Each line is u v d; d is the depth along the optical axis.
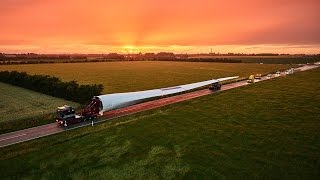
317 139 35.62
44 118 45.34
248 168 27.19
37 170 26.77
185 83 96.88
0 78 96.31
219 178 25.14
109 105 48.09
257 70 157.38
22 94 70.38
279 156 30.14
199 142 34.31
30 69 153.75
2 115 48.47
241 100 61.62
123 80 105.50
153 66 193.38
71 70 151.12
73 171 26.59
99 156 29.98
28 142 33.88
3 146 32.62
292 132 38.44
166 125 41.47
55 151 31.25
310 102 59.47
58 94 66.19
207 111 50.72
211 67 183.88
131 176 25.66
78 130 38.84
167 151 31.39
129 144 33.47
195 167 27.36
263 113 49.38
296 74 127.62
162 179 25.11
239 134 37.47
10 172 26.33
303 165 27.92
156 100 62.00
